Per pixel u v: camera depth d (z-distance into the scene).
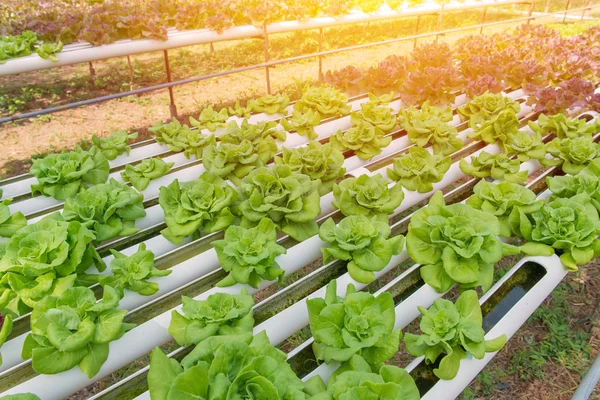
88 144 2.42
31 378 0.99
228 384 0.79
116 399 0.98
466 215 1.26
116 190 1.36
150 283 1.15
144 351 1.08
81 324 0.97
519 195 1.38
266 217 1.31
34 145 2.44
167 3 2.57
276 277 1.19
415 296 1.19
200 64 3.82
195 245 1.33
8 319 1.04
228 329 0.99
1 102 2.97
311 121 1.91
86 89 3.27
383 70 2.35
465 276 1.15
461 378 1.03
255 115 2.05
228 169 1.56
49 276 1.08
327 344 0.97
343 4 2.82
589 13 5.39
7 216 1.27
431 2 3.49
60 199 1.46
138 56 4.01
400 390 0.84
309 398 0.84
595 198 1.42
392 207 1.37
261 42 4.34
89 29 2.14
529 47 2.94
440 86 2.18
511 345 1.39
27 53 2.02
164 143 1.84
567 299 1.53
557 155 1.70
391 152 1.88
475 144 1.89
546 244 1.30
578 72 2.49
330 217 1.43
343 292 1.20
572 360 1.35
